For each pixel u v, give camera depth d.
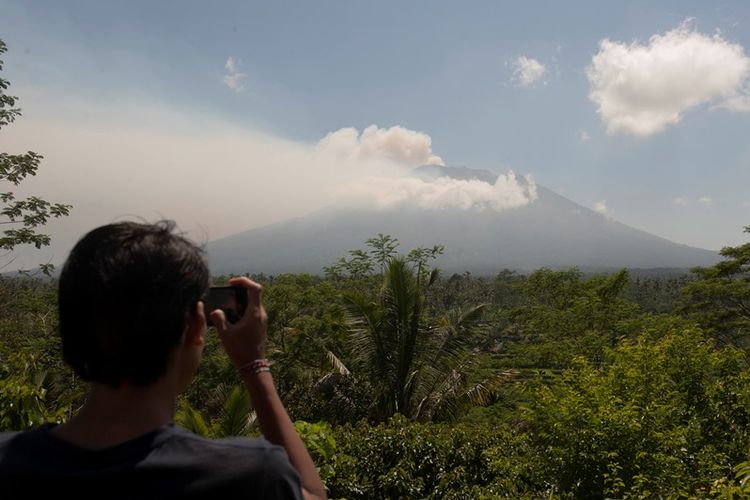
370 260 22.69
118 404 0.96
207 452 0.94
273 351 20.83
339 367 16.12
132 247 0.98
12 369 4.74
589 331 21.52
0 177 9.79
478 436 9.59
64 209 10.20
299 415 17.94
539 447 7.46
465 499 8.09
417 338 14.18
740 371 9.21
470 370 14.45
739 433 7.96
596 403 7.08
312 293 24.33
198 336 1.06
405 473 8.54
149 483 0.88
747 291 23.02
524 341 33.72
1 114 9.72
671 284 89.31
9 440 0.97
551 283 27.95
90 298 0.93
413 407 14.16
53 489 0.87
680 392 8.60
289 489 0.96
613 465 6.26
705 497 5.70
